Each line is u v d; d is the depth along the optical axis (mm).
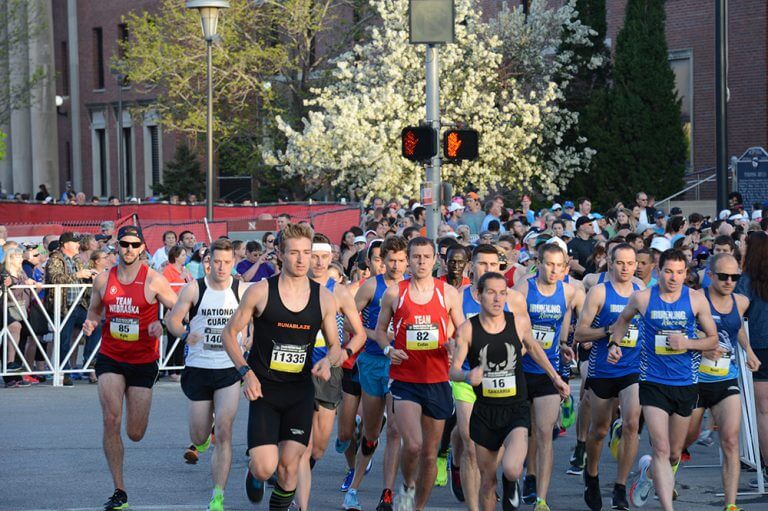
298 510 21234
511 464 19750
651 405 21484
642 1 74438
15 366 42562
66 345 42062
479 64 79375
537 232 43031
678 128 74438
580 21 80688
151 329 22641
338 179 76875
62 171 140750
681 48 80438
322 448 24062
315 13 91000
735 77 77188
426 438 21438
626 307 22031
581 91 81250
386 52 81125
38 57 136750
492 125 78875
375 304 23422
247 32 93438
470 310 23188
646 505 23547
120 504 22328
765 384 24391
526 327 20719
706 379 22047
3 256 43219
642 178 73875
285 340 18812
